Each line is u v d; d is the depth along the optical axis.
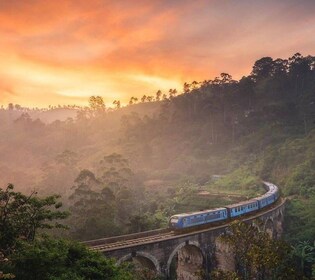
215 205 84.50
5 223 23.12
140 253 37.34
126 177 99.31
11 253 22.38
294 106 137.88
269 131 127.56
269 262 34.81
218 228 47.25
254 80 182.25
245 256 39.34
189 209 85.81
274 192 73.12
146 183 115.75
